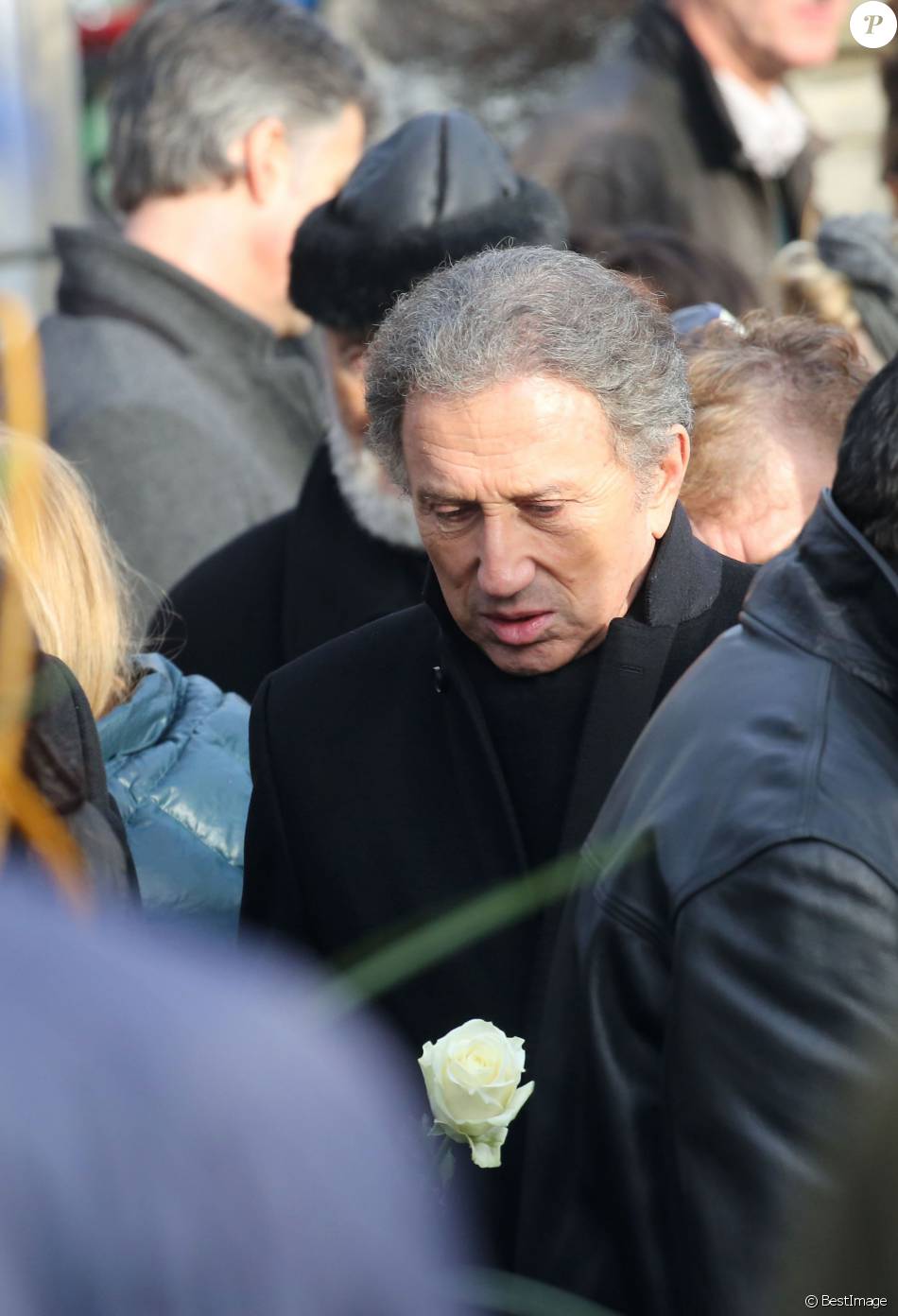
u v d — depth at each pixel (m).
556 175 9.54
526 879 4.38
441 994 4.40
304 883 4.73
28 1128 1.27
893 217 8.68
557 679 4.42
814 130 10.02
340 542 6.16
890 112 8.80
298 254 6.01
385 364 4.29
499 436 4.06
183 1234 1.27
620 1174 3.20
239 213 7.52
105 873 3.09
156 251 7.46
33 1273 1.25
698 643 4.43
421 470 4.19
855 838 3.01
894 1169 2.62
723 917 3.03
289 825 4.75
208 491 7.00
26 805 1.96
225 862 4.91
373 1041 4.04
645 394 4.18
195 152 7.41
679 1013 3.05
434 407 4.11
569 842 4.27
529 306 4.12
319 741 4.76
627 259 6.96
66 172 14.62
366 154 6.08
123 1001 1.32
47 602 4.44
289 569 6.23
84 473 6.93
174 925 4.50
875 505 3.26
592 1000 3.25
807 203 9.86
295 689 4.88
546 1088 3.42
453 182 5.86
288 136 7.52
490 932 4.38
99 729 4.83
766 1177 2.92
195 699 5.26
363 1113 1.34
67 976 1.32
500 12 24.44
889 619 3.22
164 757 4.95
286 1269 1.28
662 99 9.45
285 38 7.58
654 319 4.32
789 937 2.97
